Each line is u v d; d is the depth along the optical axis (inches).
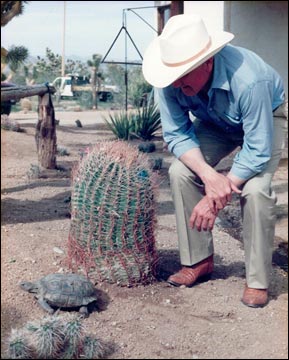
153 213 156.9
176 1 313.9
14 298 143.7
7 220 200.8
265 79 141.9
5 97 259.9
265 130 141.9
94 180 152.0
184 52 139.1
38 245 177.0
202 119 156.0
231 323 141.6
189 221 155.8
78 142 316.5
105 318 140.3
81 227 155.7
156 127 338.6
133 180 151.1
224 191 143.6
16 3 215.3
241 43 355.6
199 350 130.3
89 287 142.9
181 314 144.2
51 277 143.4
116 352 128.1
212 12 343.0
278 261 193.5
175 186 153.7
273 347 132.0
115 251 153.8
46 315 138.3
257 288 149.3
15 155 308.7
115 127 330.0
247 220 146.8
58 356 125.0
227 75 141.1
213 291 156.3
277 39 364.5
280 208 243.0
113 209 151.3
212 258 161.9
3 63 232.5
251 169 143.2
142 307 146.0
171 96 150.3
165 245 186.7
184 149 149.8
